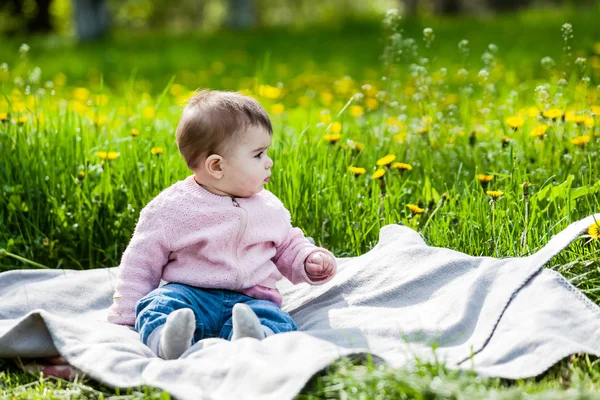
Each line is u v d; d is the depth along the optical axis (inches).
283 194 165.0
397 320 116.3
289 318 120.9
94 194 167.3
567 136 180.4
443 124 195.0
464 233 146.5
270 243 128.2
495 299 115.6
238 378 99.0
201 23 1353.3
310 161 170.4
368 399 92.8
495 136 194.5
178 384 101.0
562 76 196.9
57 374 110.8
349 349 103.7
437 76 222.8
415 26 609.3
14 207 161.5
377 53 528.7
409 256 131.2
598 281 126.6
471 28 574.2
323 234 159.8
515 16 641.6
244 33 712.4
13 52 615.5
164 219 123.6
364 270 132.0
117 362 105.5
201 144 123.0
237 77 454.9
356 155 182.2
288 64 500.7
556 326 108.6
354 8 1334.9
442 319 115.3
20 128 184.2
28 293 134.3
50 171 169.5
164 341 108.6
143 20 1305.4
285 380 96.2
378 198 163.0
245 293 124.0
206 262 123.0
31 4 949.8
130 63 526.6
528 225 142.6
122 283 122.3
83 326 114.6
